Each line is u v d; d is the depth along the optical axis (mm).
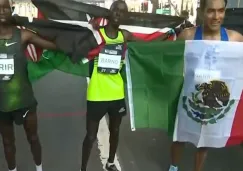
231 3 7844
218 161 4438
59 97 7027
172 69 3490
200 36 3359
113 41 3422
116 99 3533
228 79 3326
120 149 4711
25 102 3270
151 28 4008
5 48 3078
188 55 3387
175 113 3617
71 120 5738
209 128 3447
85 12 3672
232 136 3527
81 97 7070
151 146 4844
